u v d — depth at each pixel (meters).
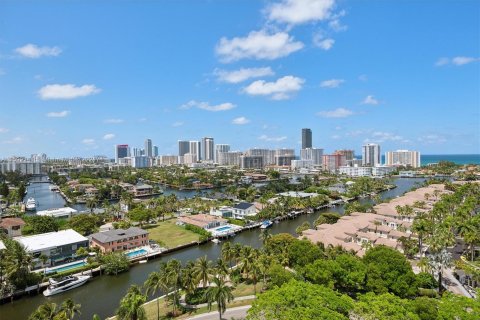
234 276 85.56
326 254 85.00
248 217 160.88
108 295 80.31
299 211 178.75
